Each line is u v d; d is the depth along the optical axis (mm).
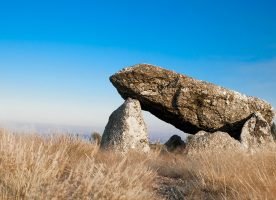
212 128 17031
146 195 5992
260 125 16609
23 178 4871
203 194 7004
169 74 16516
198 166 8688
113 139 16312
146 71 16391
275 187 6043
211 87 16594
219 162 8305
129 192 5430
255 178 6664
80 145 8805
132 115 16500
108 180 5395
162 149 17266
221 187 7016
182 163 10062
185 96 16453
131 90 16781
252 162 7734
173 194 7250
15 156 5500
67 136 8914
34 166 5328
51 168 5742
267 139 16391
